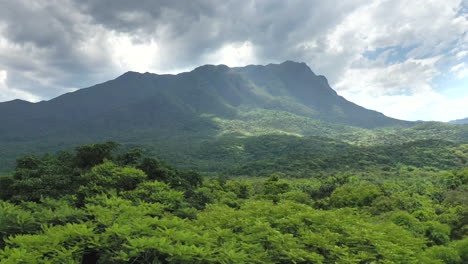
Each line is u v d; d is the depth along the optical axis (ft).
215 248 57.26
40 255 48.01
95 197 92.63
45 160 163.22
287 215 91.61
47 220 71.61
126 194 106.32
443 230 124.16
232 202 186.80
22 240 51.67
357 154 542.57
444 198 209.15
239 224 78.28
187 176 186.09
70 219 73.82
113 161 148.46
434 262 82.02
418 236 122.01
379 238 78.18
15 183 114.83
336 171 450.71
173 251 49.75
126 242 55.93
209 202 160.97
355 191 211.41
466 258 97.25
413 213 156.56
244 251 58.44
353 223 94.48
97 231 64.34
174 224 63.21
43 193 111.75
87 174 121.60
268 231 71.92
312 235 71.72
